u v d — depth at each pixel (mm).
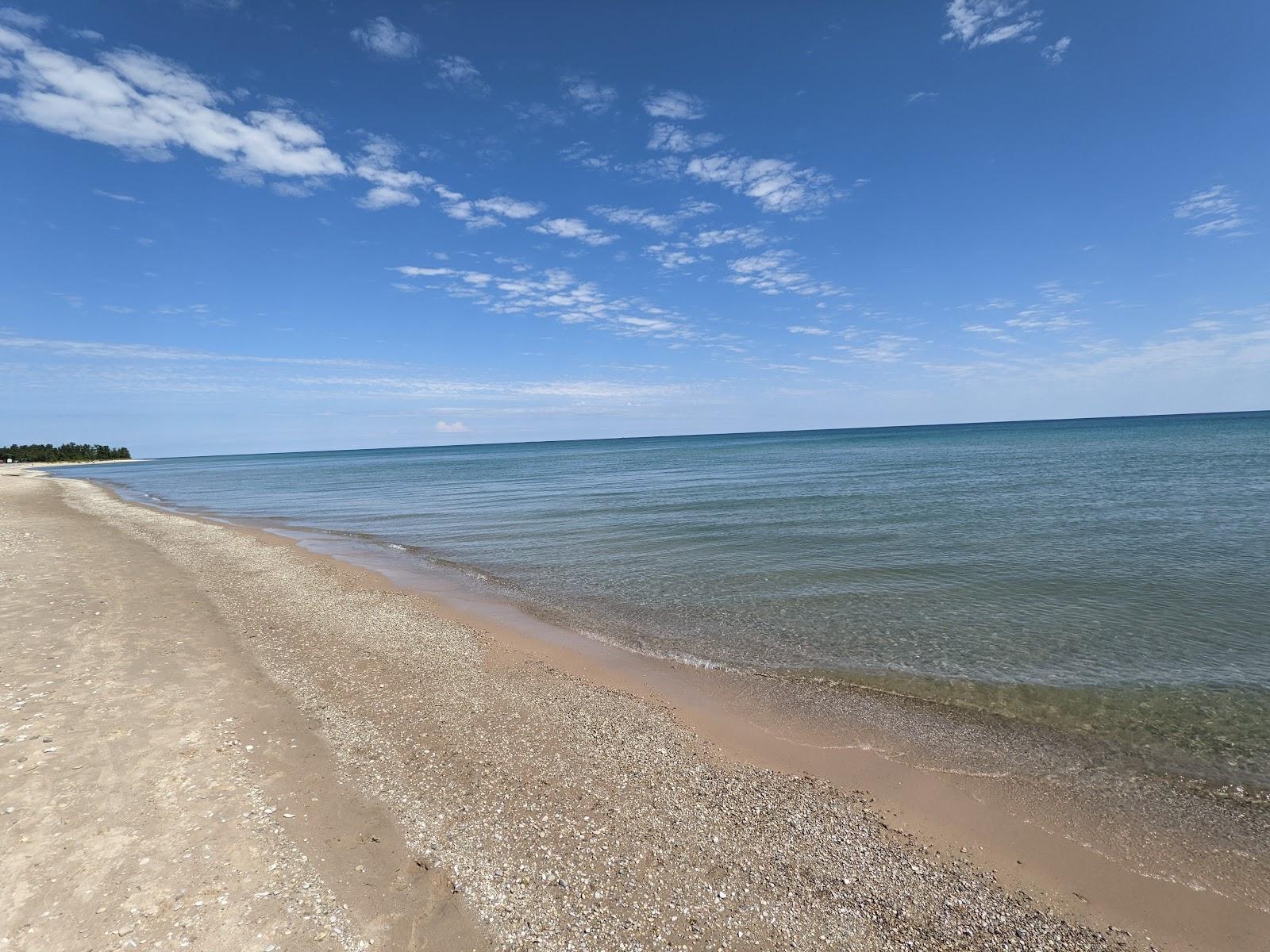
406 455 199750
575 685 9703
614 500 35156
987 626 12234
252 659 10125
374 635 11898
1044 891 5312
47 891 4508
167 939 4152
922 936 4695
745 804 6465
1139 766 7422
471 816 5969
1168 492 29562
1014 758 7621
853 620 12836
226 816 5645
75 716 7430
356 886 4863
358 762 6949
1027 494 30812
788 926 4711
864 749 7820
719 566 17719
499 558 19938
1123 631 11711
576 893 4930
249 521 30953
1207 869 5652
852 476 45188
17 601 12586
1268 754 7617
